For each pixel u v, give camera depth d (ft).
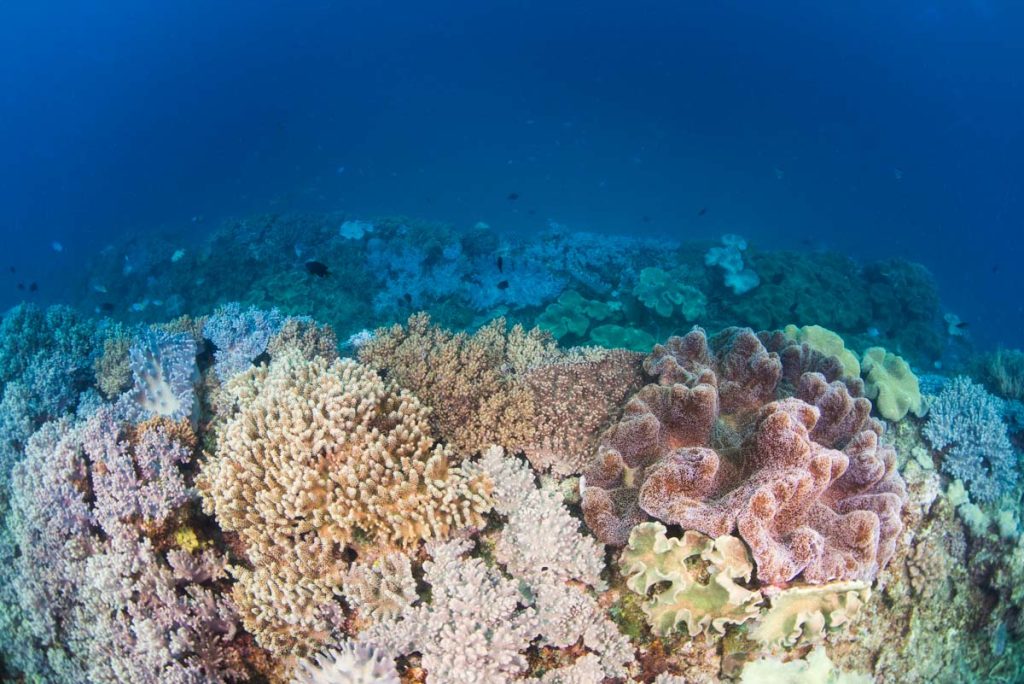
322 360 3.95
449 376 4.26
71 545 3.60
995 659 4.40
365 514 3.21
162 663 3.28
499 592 3.14
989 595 4.37
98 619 3.45
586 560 3.29
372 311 11.23
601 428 4.02
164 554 3.58
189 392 4.50
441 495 3.30
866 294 11.78
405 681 3.21
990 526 4.36
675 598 3.12
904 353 10.64
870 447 3.47
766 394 4.07
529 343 4.97
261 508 3.22
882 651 3.95
